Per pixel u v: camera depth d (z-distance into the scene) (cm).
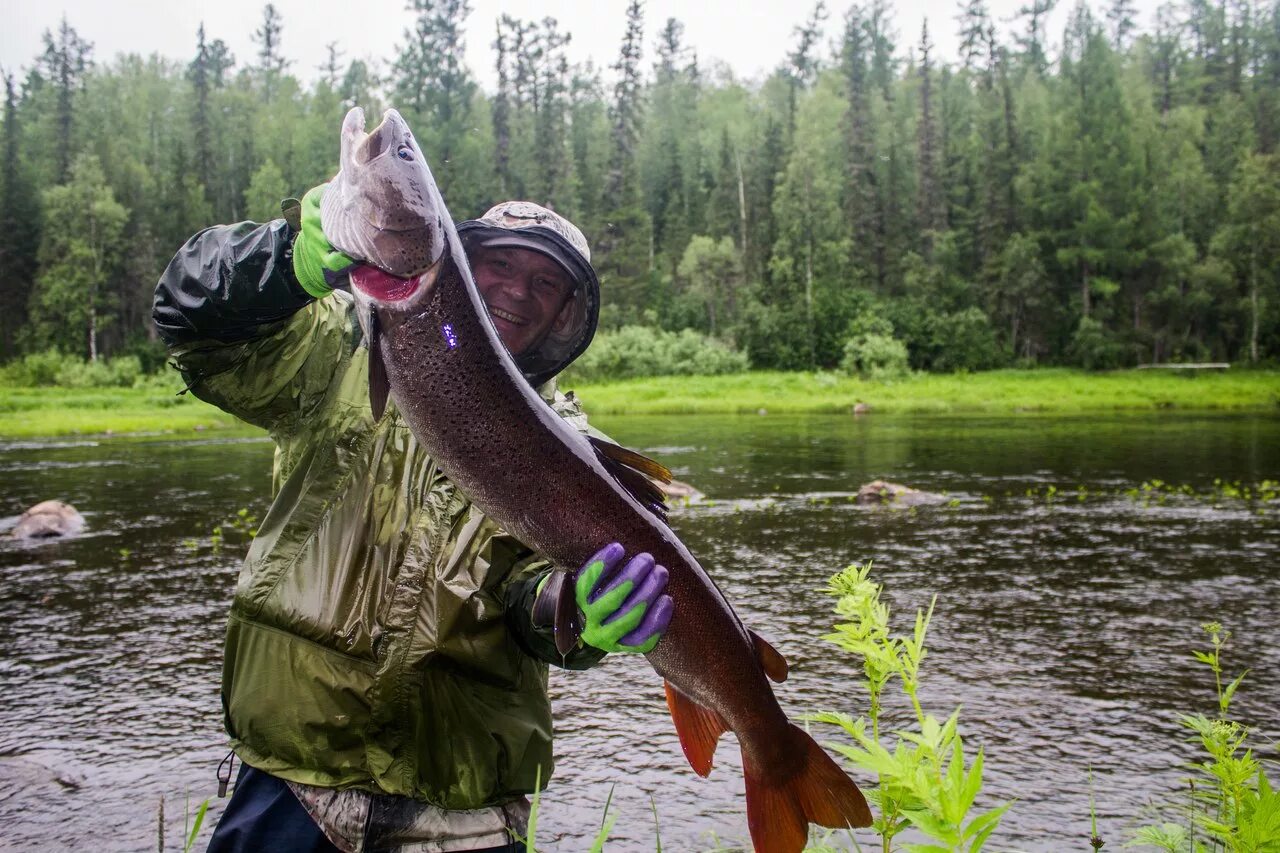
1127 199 5728
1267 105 7131
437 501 236
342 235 196
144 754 493
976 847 173
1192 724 248
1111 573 887
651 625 208
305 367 235
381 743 229
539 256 248
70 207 6050
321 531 233
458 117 7856
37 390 4994
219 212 7294
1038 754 489
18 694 580
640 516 227
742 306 6097
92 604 786
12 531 1094
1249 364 5472
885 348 5019
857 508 1265
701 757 242
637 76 7306
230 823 234
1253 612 751
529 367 263
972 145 6756
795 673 613
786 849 227
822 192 6278
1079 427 2805
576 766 482
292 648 228
